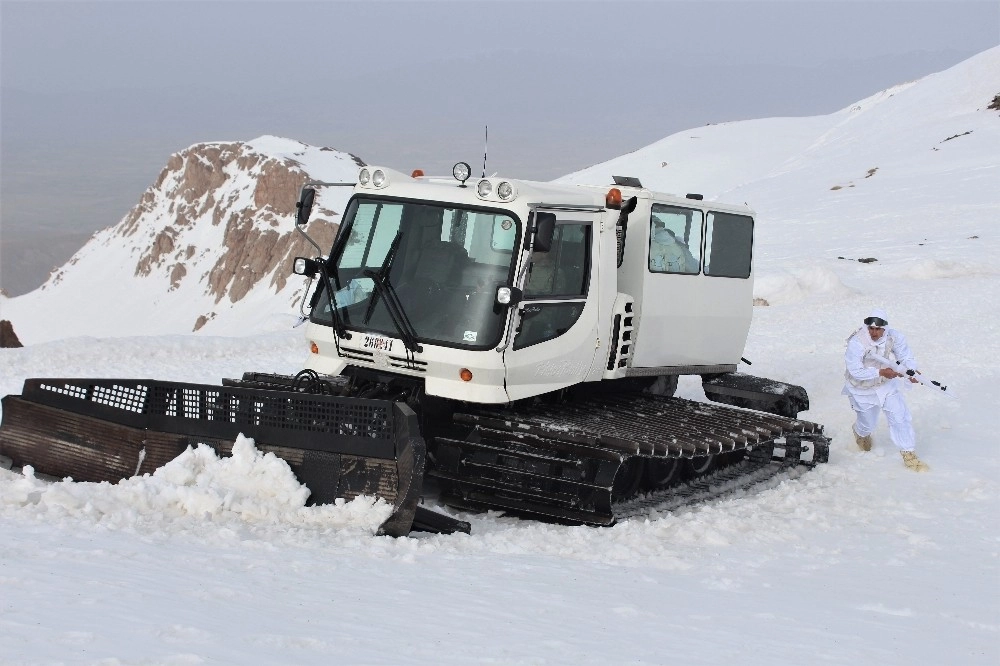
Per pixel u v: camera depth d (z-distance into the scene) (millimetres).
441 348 9031
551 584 6664
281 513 7754
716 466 11477
